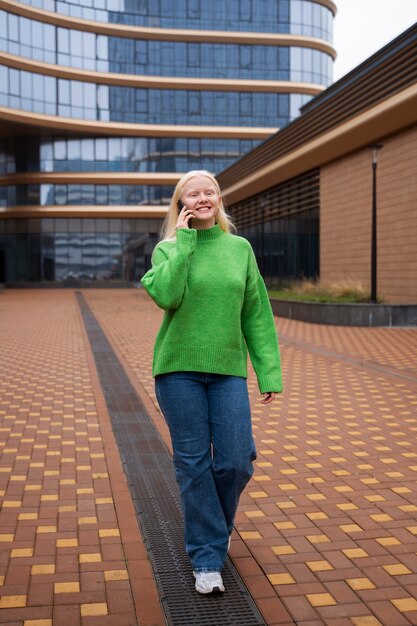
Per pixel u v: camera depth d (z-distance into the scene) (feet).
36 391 25.88
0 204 164.86
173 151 160.86
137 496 13.66
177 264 9.11
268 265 103.45
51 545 11.32
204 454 9.57
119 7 153.79
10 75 141.49
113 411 22.12
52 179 159.43
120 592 9.67
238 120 160.76
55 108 149.28
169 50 157.48
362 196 67.72
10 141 161.48
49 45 146.82
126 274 164.55
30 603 9.35
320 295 60.29
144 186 162.20
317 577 10.12
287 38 159.53
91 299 105.91
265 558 10.78
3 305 88.12
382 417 20.86
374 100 56.90
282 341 41.37
